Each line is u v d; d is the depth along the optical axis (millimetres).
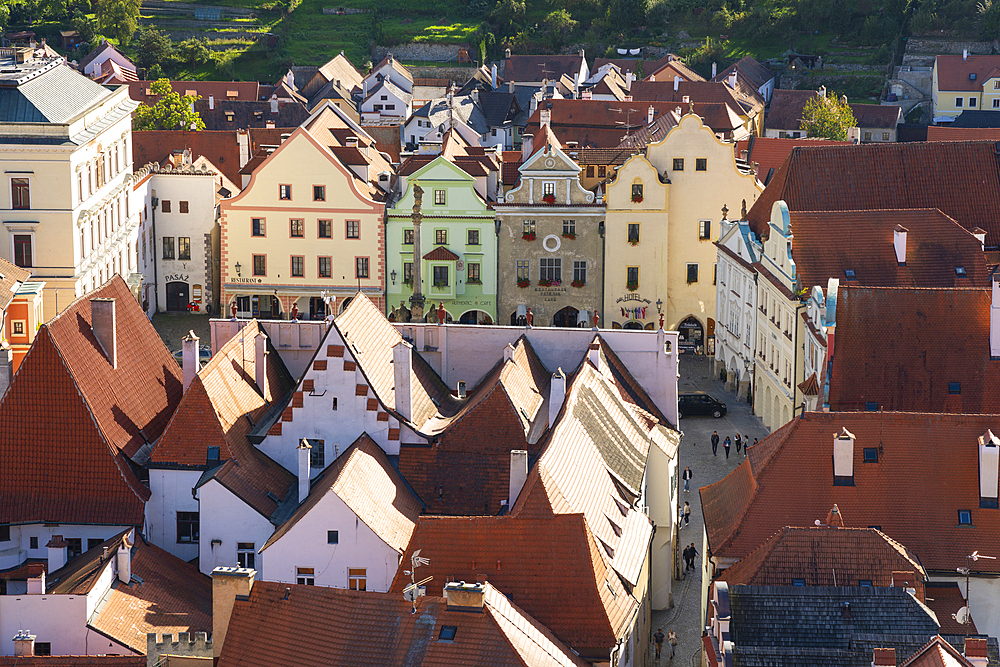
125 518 79438
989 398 93188
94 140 128750
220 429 80938
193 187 147000
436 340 93938
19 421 80625
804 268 109062
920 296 95688
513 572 65812
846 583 64188
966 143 124000
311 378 82562
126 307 90250
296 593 61094
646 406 92438
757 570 64750
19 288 113188
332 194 139750
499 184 138250
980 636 58375
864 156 123500
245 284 142125
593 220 138750
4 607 65562
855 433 74188
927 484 72750
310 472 83438
